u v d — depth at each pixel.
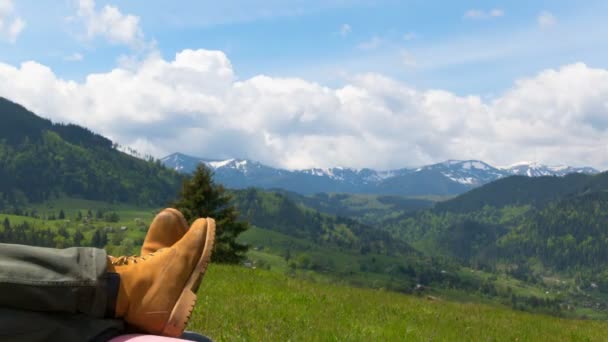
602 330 16.22
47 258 2.03
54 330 1.98
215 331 6.68
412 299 18.19
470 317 14.12
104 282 2.13
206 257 2.45
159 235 2.86
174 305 2.33
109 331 2.15
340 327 8.62
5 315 1.91
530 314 19.73
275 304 10.40
